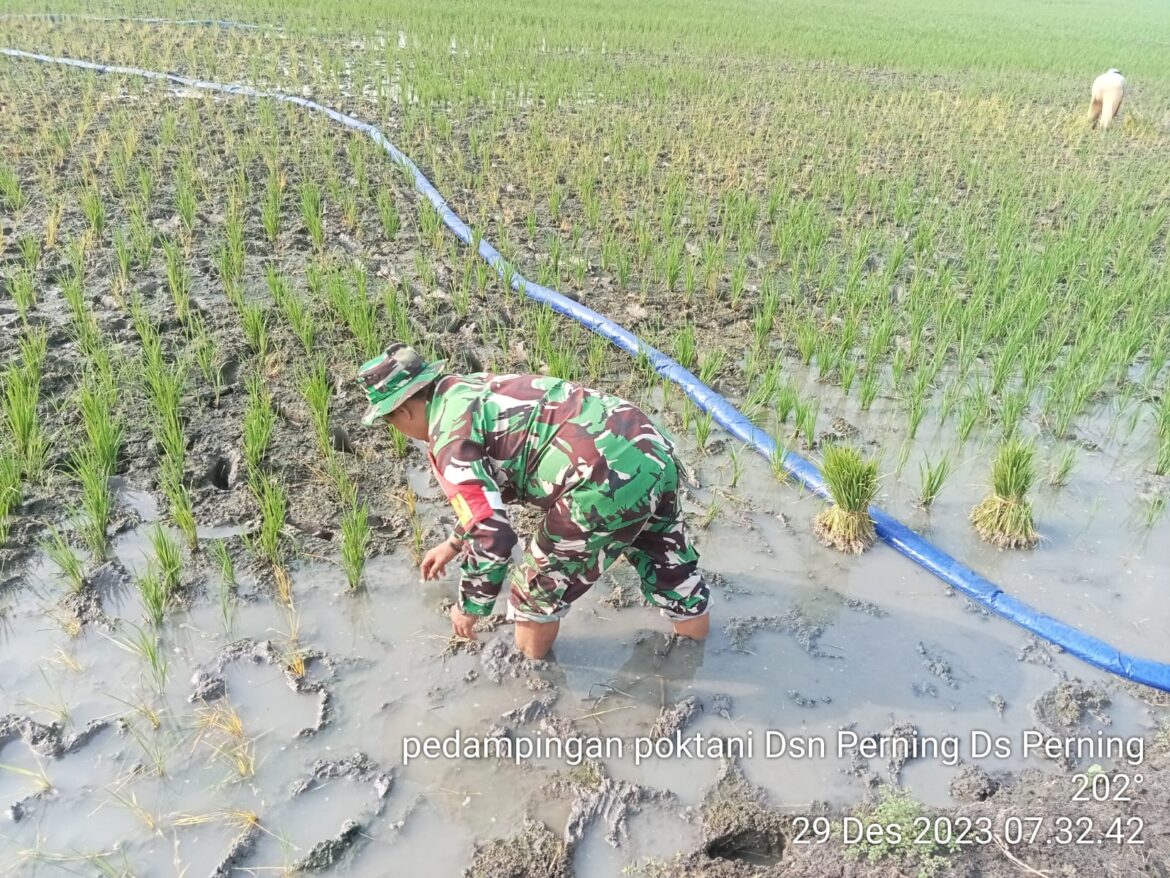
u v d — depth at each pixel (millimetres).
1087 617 4223
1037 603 4301
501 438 3207
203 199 8594
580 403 3240
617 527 3254
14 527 4371
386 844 3062
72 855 2961
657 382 5996
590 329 6621
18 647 3750
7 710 3453
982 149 12180
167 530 4430
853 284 7160
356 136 10688
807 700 3713
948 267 7688
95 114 11133
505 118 11852
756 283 7566
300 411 5426
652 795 3283
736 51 18969
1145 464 5430
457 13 20344
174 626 3898
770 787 3344
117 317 6277
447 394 3240
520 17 20672
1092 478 5285
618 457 3160
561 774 3354
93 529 4270
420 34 17375
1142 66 20953
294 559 4312
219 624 3928
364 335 6004
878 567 4492
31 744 3318
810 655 3936
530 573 3488
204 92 12430
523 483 3279
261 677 3684
